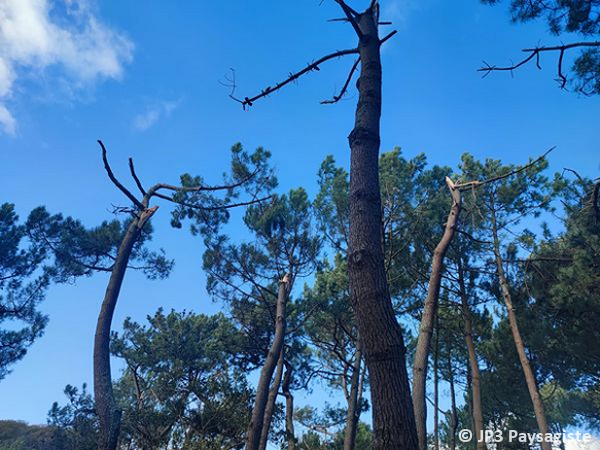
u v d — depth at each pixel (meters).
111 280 6.28
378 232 3.05
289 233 13.42
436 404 16.77
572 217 11.70
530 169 13.51
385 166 12.41
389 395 2.51
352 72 4.32
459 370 18.14
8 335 14.88
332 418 19.02
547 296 12.44
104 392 5.61
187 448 12.52
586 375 13.55
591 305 10.86
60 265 10.80
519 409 16.14
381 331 2.66
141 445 15.23
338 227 13.33
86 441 13.66
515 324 12.37
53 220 13.52
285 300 9.79
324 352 18.56
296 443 15.94
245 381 15.41
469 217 12.77
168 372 16.45
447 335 16.23
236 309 15.93
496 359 15.33
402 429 2.43
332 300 13.84
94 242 10.68
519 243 13.27
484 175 13.98
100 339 5.89
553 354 13.56
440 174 12.94
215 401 14.63
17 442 17.59
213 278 14.82
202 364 17.67
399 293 13.42
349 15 3.88
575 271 11.11
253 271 13.56
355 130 3.50
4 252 14.78
